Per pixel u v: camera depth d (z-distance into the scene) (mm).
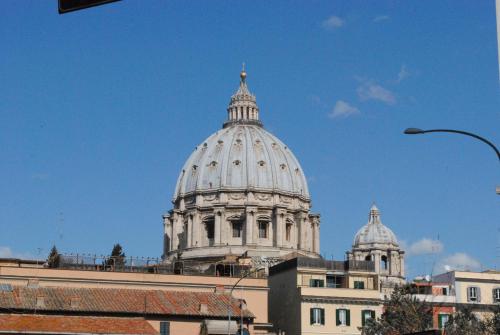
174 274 109250
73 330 87062
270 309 121250
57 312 93500
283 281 118750
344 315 112250
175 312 97375
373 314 113312
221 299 103625
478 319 107938
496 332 93500
